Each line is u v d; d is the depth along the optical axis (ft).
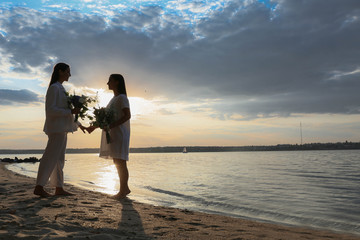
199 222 11.83
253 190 28.27
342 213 17.87
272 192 27.02
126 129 16.74
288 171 56.24
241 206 20.01
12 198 14.23
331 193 26.94
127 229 9.32
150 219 11.39
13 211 10.43
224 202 21.40
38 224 8.75
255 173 50.98
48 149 14.73
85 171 52.13
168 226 10.32
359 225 14.89
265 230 11.36
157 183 33.22
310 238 10.45
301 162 99.50
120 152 16.34
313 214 17.66
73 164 85.40
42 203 12.84
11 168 59.16
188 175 45.60
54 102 14.38
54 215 10.32
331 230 13.87
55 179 15.62
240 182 35.73
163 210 14.21
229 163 94.12
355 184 34.73
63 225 8.95
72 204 12.96
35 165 74.28
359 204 20.94
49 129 14.55
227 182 35.40
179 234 9.18
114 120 16.11
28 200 13.53
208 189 28.58
